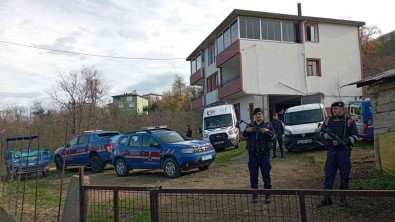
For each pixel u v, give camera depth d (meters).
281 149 14.12
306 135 15.01
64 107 34.19
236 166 12.74
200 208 4.98
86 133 16.55
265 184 7.06
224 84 33.19
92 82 38.28
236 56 28.55
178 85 68.00
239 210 5.43
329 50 30.70
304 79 29.47
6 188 11.15
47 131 22.09
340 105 6.32
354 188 7.33
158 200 4.49
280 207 5.45
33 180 14.70
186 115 39.91
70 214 5.55
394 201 4.93
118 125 37.28
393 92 8.19
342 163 6.21
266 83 28.47
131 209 5.15
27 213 7.63
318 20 30.17
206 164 12.12
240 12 27.86
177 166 11.66
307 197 4.34
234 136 19.95
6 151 14.33
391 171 8.20
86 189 5.43
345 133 6.21
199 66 40.59
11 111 19.17
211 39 35.00
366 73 39.12
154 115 40.00
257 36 28.73
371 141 16.62
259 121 7.14
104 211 5.30
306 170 10.61
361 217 4.78
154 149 12.38
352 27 31.77
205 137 20.33
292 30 29.91
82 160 16.19
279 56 29.06
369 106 16.14
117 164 13.61
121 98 86.62
